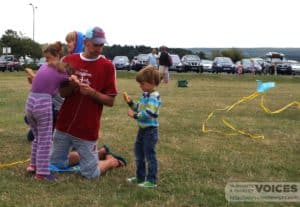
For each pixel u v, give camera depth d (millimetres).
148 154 5102
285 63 38781
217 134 8367
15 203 4531
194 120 9836
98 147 7055
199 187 5156
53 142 5535
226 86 22234
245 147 7305
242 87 21484
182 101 13789
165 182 5332
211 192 5016
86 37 5328
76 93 5371
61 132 5473
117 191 4977
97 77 5367
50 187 5051
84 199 4691
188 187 5152
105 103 5391
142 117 5031
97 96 5305
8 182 5184
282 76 33125
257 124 9500
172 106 12398
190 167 5996
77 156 5734
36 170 5348
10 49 53344
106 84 5398
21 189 4953
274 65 37469
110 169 5746
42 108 5223
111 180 5355
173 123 9383
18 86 19391
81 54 5453
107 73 5391
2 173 5527
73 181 5277
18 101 12945
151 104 5004
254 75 33719
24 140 7441
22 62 44156
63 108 5434
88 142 5371
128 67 39375
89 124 5352
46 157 5277
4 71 38062
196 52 64750
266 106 12734
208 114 10883
